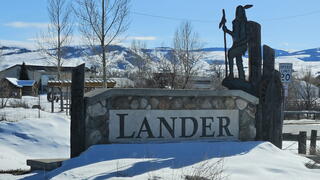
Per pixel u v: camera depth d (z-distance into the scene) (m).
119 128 10.32
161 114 10.73
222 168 8.55
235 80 12.14
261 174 8.42
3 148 14.50
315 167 9.64
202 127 11.15
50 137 15.87
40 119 17.31
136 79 46.62
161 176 7.79
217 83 36.72
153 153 9.45
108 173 7.93
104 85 30.38
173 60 44.06
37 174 9.01
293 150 14.42
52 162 9.39
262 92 11.86
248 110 11.68
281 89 12.02
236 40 12.14
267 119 11.81
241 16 12.14
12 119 21.61
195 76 38.56
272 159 9.53
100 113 10.15
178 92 10.82
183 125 10.95
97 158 9.14
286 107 37.44
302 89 49.53
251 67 12.05
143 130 10.53
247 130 11.63
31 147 15.10
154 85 38.16
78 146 9.91
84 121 9.95
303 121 30.34
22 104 35.84
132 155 9.34
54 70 85.81
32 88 78.88
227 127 11.41
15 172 9.98
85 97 10.03
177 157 9.30
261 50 12.16
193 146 10.13
